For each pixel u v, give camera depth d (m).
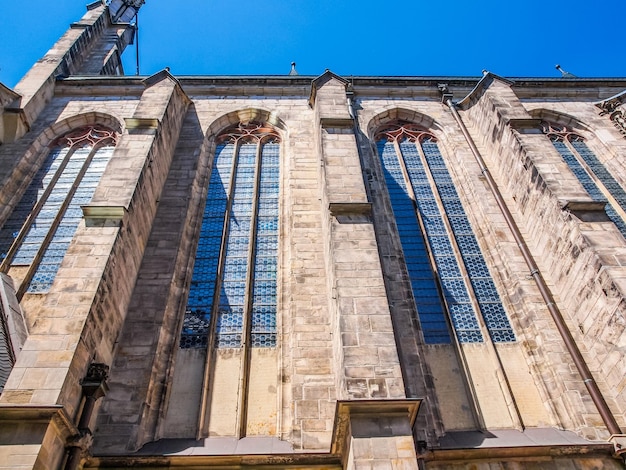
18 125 25.89
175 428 14.99
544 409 15.93
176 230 20.38
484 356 17.42
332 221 17.08
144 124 22.11
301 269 18.64
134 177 18.81
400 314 17.80
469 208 22.92
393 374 12.80
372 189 23.31
